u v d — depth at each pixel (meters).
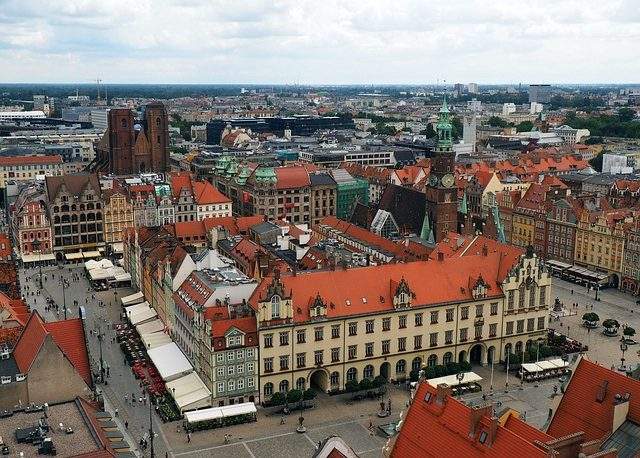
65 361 103.50
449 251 197.00
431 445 89.69
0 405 100.56
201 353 151.00
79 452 83.81
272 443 133.88
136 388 156.25
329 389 155.12
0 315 133.38
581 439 84.00
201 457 128.50
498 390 156.75
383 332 157.75
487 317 168.38
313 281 155.75
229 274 170.88
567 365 165.12
